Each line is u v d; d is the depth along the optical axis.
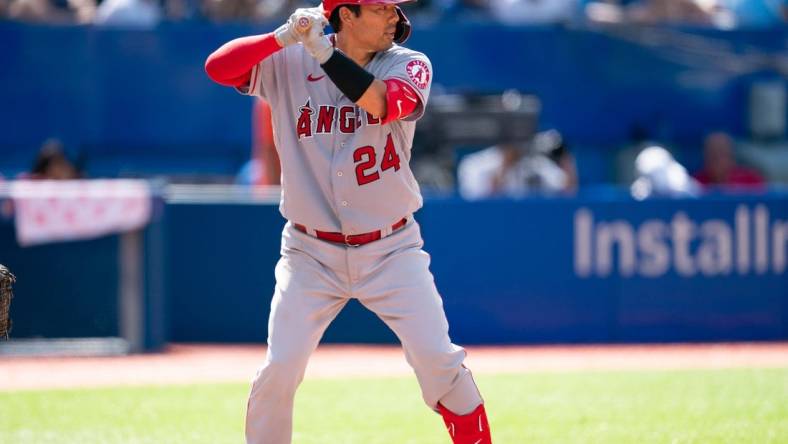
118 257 33.22
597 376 28.95
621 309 36.31
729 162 44.53
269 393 15.96
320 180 15.77
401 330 16.05
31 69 44.44
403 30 16.11
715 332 36.72
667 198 36.50
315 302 16.03
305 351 15.94
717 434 21.16
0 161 44.41
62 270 33.03
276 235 35.06
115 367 30.92
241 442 21.03
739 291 36.88
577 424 22.39
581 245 36.09
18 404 25.05
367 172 15.61
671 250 36.53
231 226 35.12
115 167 45.03
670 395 25.89
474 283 35.62
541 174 40.38
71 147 44.78
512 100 41.22
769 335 37.03
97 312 33.16
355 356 32.81
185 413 24.02
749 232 36.94
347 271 15.97
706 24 50.78
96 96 44.84
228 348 34.44
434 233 35.34
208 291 35.25
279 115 15.96
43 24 44.41
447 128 40.06
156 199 33.31
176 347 34.53
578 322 36.12
